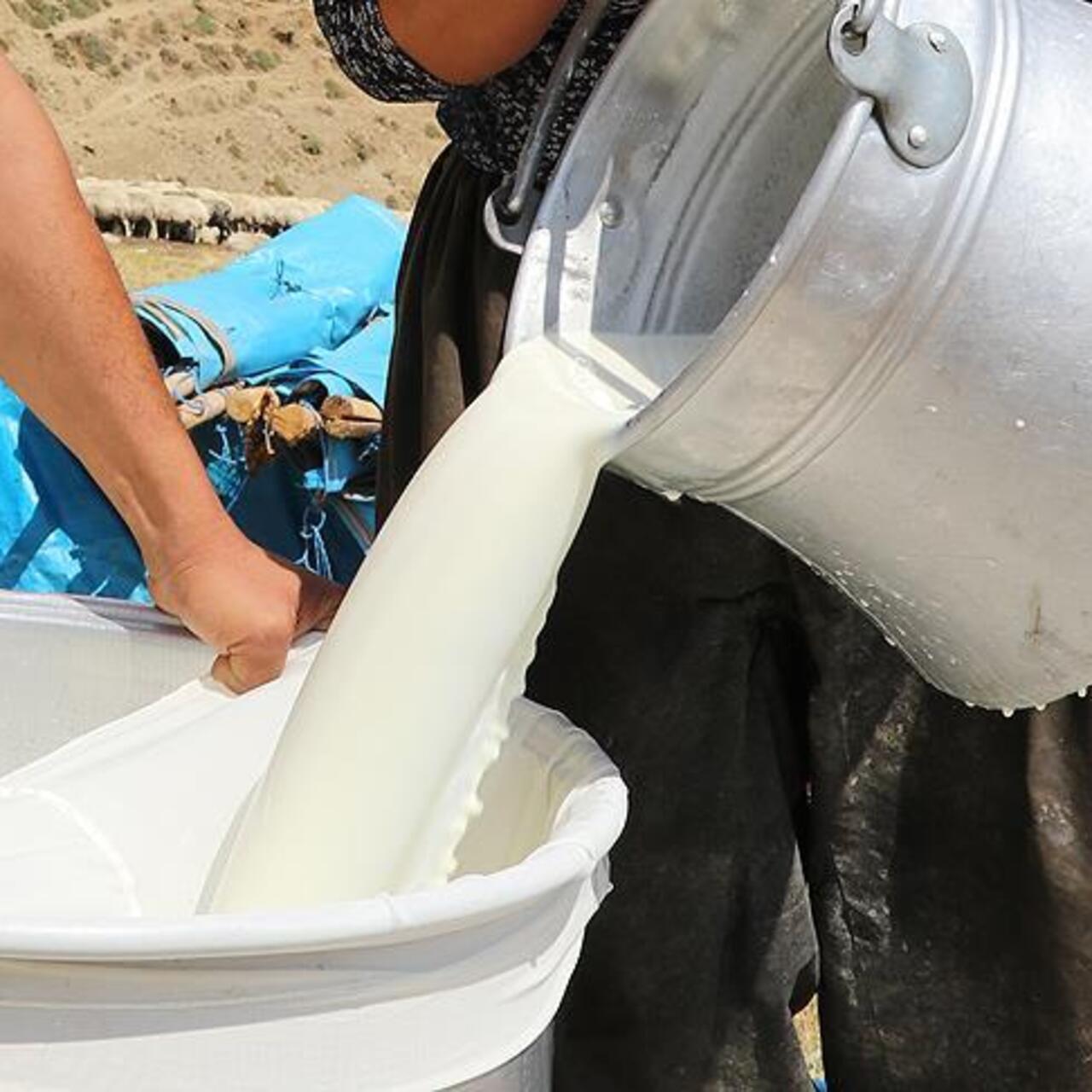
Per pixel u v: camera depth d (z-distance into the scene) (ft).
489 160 5.48
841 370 4.19
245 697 5.11
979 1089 5.79
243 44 40.75
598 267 4.96
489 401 4.69
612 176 4.96
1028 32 4.29
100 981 3.41
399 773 4.37
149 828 4.95
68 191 4.93
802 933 5.77
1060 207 4.18
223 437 8.50
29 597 5.36
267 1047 3.53
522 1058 4.05
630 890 5.71
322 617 5.27
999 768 5.51
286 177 37.96
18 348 4.95
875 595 4.85
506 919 3.80
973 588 4.60
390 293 10.23
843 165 3.98
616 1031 5.81
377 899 3.60
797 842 5.80
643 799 5.66
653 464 4.55
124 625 5.34
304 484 8.49
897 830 5.65
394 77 5.48
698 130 4.98
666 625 5.61
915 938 5.72
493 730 4.48
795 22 4.75
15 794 5.00
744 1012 5.79
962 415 4.28
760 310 4.03
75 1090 3.45
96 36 39.65
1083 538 4.45
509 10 5.03
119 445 5.01
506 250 5.11
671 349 4.97
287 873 4.35
